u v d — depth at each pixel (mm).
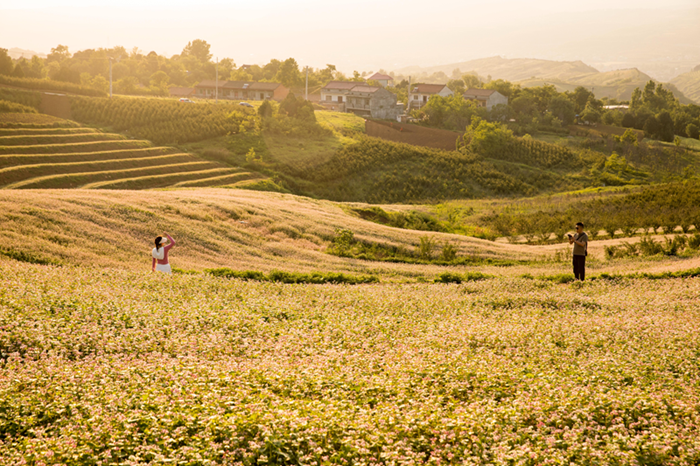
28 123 81250
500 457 5422
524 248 38938
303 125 98812
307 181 80375
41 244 21609
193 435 5941
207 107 103938
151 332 10367
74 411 6477
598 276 22422
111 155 76750
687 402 6922
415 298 16859
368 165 85938
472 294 19031
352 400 7312
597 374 8273
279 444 5562
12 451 5504
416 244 36375
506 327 11984
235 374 7914
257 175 78688
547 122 145500
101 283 14625
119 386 7402
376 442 5746
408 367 8500
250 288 17047
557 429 6363
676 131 157250
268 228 34125
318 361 8867
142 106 98500
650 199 56469
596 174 94625
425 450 5980
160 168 74312
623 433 6227
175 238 27562
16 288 12500
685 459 5512
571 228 46844
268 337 10906
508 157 100000
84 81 146625
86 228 25516
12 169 61562
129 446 5695
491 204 68812
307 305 14844
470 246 37188
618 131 144750
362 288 19438
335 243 33562
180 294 14484
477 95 160250
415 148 94750
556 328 12039
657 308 14766
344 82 152250
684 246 32156
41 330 9617
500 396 7629
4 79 107125
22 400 6656
